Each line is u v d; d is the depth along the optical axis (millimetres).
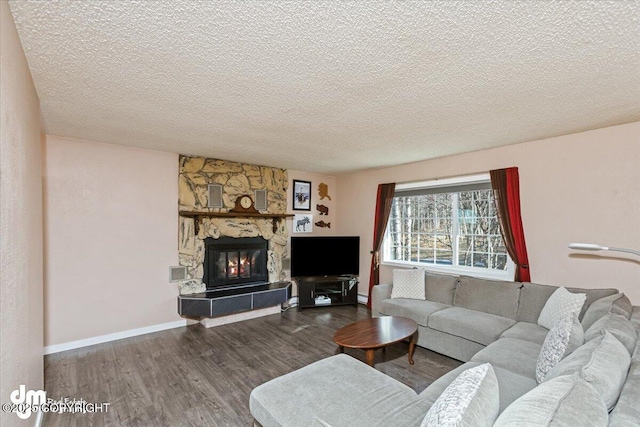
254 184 4824
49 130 3053
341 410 1557
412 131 3031
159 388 2557
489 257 3896
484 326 2875
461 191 4090
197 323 4211
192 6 1263
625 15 1313
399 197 4957
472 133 3104
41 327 2318
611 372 1282
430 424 1091
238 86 2039
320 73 1859
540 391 1146
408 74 1870
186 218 4160
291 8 1276
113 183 3609
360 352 3283
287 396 1682
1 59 1210
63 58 1685
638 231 2738
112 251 3602
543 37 1483
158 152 3957
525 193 3453
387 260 5102
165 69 1812
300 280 4934
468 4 1252
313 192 5680
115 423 2121
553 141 3242
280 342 3557
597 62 1721
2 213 1244
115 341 3562
